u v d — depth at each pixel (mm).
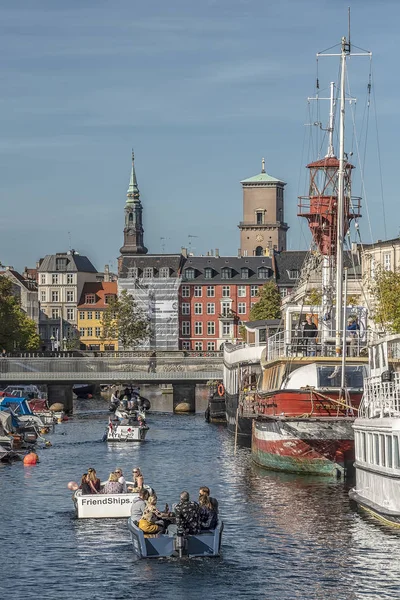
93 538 62000
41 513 70438
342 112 89062
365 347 85000
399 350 67188
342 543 59125
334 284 98125
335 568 54344
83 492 69125
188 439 122500
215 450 108750
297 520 65688
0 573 54500
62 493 79500
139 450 109688
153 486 82250
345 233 97812
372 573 53438
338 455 79875
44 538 62250
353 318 96062
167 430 136625
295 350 89188
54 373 181875
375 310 123562
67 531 64188
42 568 55281
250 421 114188
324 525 63938
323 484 79125
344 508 69188
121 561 56312
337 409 80500
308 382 81812
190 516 56562
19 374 180875
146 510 57750
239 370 125750
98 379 182000
